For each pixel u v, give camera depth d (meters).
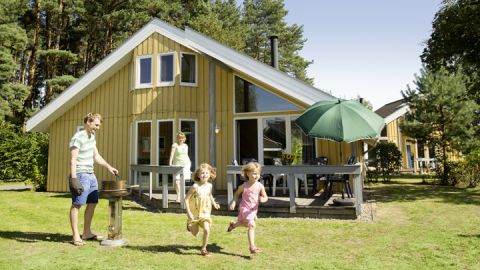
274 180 10.23
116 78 13.96
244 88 12.16
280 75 10.37
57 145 14.62
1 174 20.22
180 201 8.84
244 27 36.88
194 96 12.62
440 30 13.88
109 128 13.85
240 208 5.17
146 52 12.93
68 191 14.24
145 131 12.74
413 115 16.72
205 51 11.46
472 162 14.37
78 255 4.84
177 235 6.14
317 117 7.57
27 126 14.10
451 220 7.27
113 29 30.36
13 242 5.55
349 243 5.52
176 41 12.26
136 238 5.92
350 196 9.62
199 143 12.42
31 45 31.08
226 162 12.09
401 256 4.75
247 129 12.04
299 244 5.48
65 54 28.23
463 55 14.66
